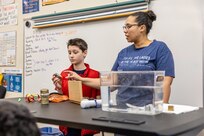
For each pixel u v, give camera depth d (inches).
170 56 60.5
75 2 103.5
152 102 40.5
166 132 28.7
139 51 62.1
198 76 75.7
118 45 91.0
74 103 54.6
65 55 107.0
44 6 115.0
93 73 64.9
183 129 31.1
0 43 134.8
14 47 128.3
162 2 81.7
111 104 44.5
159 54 59.9
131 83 42.8
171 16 80.4
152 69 59.6
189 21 77.3
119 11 89.0
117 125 31.9
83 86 58.7
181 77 78.5
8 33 131.0
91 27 98.0
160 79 42.2
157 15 82.6
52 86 111.8
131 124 32.3
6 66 132.1
